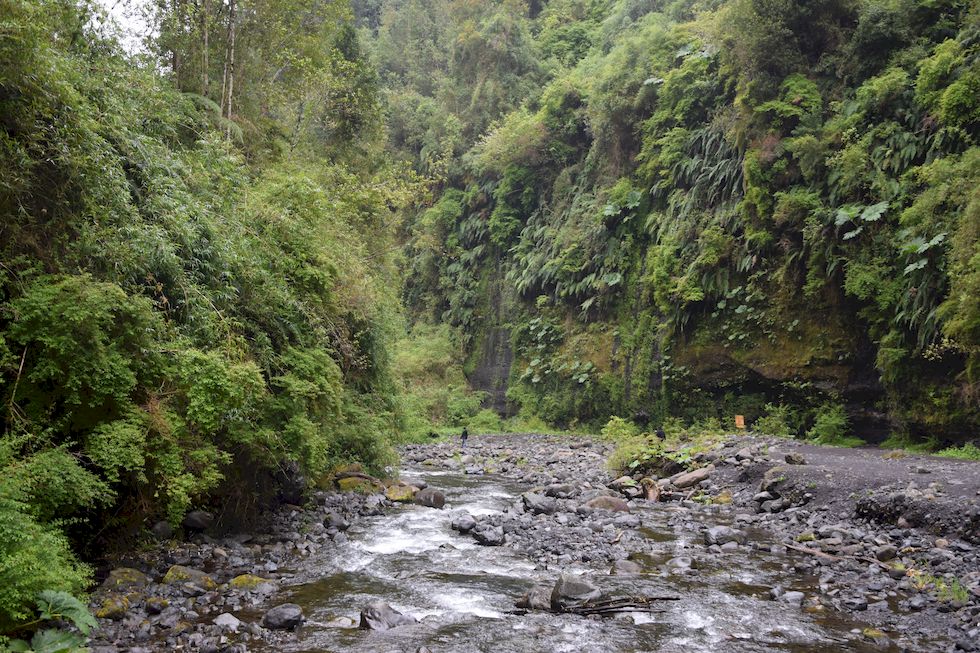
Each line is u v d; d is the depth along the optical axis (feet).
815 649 18.88
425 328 125.08
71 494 19.26
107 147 24.99
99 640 17.61
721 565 27.66
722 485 45.06
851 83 72.59
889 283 62.23
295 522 31.73
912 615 21.72
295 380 31.22
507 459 65.26
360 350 45.44
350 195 56.65
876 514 34.04
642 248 92.73
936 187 58.13
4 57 20.57
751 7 76.33
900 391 61.41
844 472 40.37
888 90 65.57
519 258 112.98
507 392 107.04
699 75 88.99
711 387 79.87
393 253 69.56
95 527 23.26
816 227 67.00
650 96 95.76
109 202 24.30
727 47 80.07
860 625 20.92
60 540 17.88
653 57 97.09
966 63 60.49
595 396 92.58
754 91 75.56
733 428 75.41
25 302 20.07
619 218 95.35
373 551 28.55
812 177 70.33
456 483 51.08
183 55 50.67
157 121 35.12
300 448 30.60
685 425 81.05
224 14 52.54
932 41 67.92
